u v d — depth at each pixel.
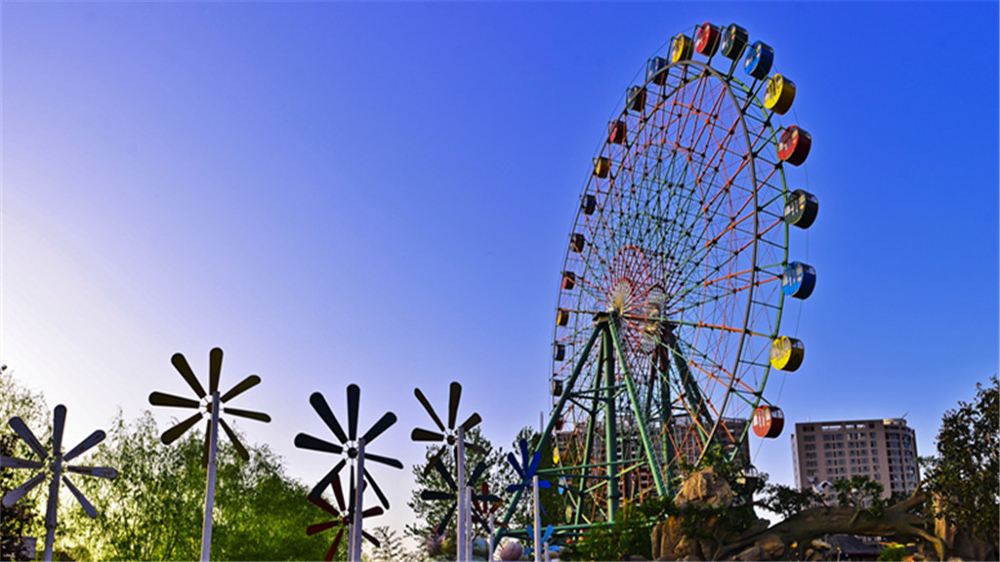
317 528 43.50
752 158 84.50
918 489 78.12
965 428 73.69
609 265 106.62
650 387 97.00
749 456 90.75
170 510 95.75
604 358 104.75
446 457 125.25
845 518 79.75
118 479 96.00
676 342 93.81
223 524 97.31
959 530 73.12
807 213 79.38
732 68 89.81
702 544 81.50
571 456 115.38
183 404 43.91
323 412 43.84
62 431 49.12
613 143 109.38
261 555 97.56
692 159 94.19
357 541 42.59
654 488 96.19
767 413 79.81
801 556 80.62
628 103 106.69
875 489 82.31
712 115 91.56
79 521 94.31
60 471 48.44
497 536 101.19
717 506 80.94
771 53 84.38
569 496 114.31
